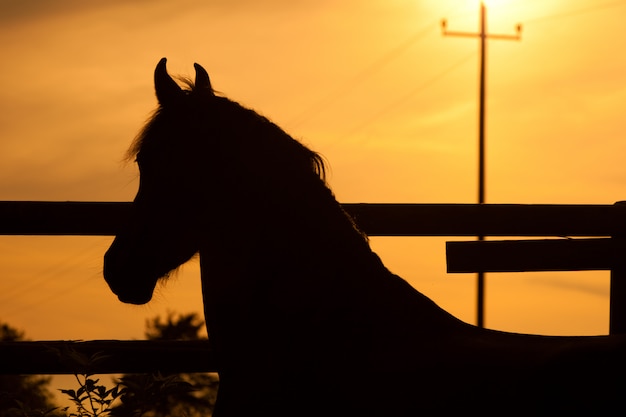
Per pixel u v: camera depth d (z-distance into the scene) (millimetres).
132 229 5695
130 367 8078
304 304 5105
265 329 5219
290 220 5266
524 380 4227
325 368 4918
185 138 5586
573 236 8430
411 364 4637
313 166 5504
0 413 7094
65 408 7062
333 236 5195
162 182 5598
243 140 5496
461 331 4797
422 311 4918
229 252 5406
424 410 4453
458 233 8305
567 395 4094
